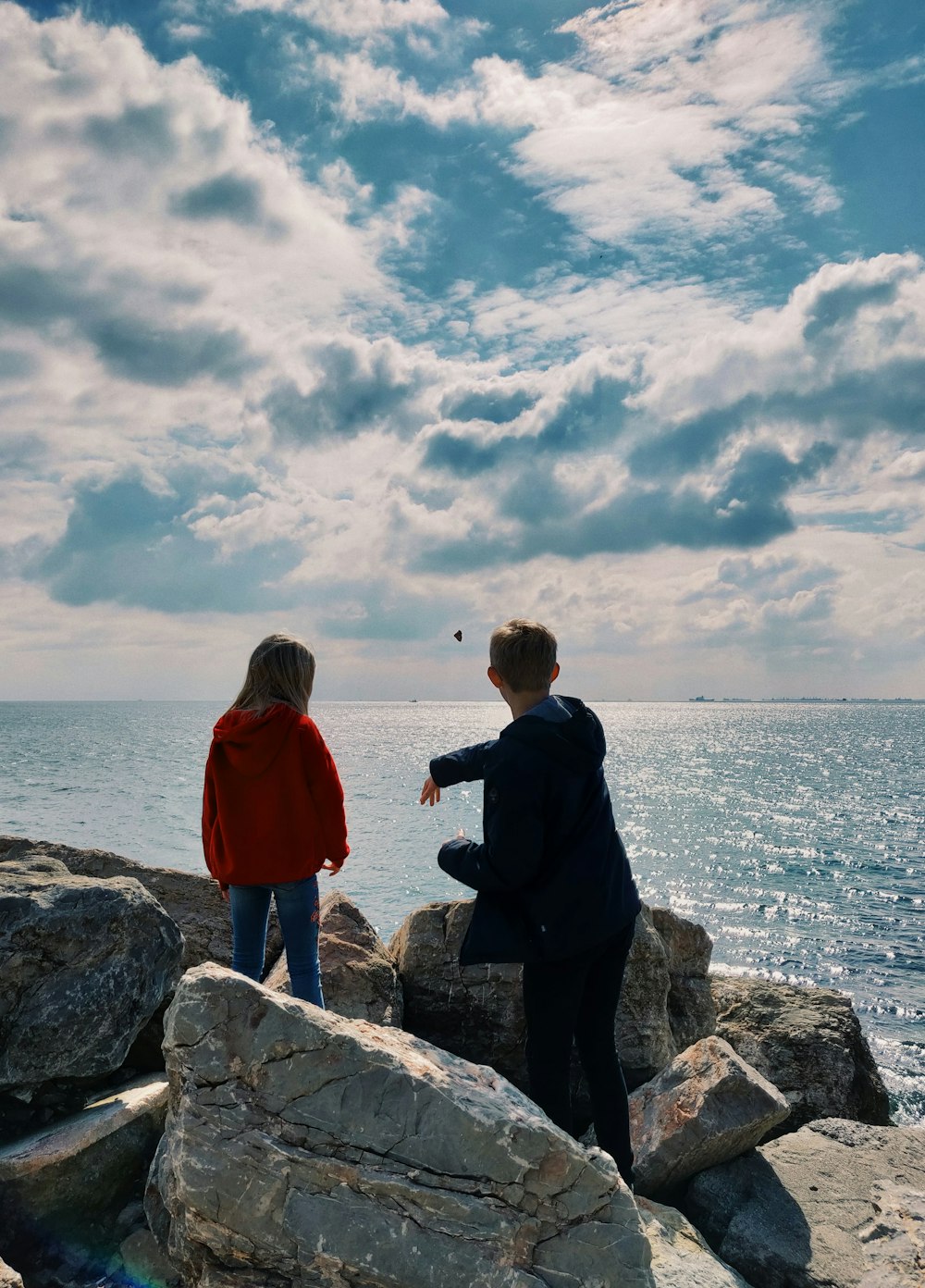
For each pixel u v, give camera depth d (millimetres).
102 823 46250
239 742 3725
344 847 3877
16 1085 3504
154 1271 3059
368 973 4754
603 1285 2527
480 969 5012
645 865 41281
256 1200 2527
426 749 133125
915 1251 3475
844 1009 6535
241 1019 2699
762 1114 3924
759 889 36281
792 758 126062
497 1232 2525
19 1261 3074
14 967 3609
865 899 34562
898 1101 16266
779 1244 3541
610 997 3385
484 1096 2744
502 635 3432
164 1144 3064
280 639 3924
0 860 5473
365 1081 2650
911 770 105188
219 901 5484
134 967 3801
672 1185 3975
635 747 151875
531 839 3027
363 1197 2537
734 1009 6582
